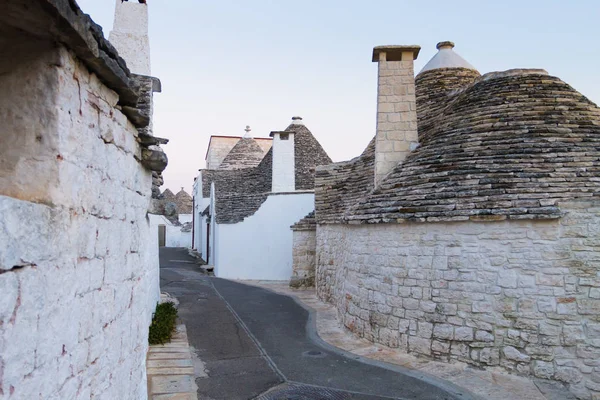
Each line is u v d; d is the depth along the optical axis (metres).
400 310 8.07
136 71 9.55
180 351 8.24
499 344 7.02
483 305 7.17
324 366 7.53
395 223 8.20
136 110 3.43
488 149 8.34
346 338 9.38
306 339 9.36
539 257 6.88
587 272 6.64
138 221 3.98
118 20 9.68
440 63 13.01
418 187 8.44
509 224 7.09
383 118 10.32
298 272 16.84
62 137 2.27
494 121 8.91
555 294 6.76
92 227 2.70
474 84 10.38
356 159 14.86
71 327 2.35
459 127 9.30
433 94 12.38
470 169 8.04
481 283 7.21
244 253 19.70
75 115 2.45
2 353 1.67
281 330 10.16
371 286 8.77
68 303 2.30
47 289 2.05
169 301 12.09
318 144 22.83
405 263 8.05
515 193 7.25
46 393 2.04
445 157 8.67
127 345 3.56
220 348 8.64
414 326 7.84
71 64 2.38
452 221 7.48
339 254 11.88
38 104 2.22
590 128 8.44
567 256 6.75
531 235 6.95
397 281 8.15
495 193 7.36
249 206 20.14
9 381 1.72
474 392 6.34
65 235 2.27
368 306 8.85
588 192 6.93
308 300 14.17
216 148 34.94
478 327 7.18
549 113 8.80
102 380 2.89
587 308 6.61
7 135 2.22
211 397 6.23
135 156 3.85
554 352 6.68
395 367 7.36
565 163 7.61
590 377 6.48
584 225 6.70
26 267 1.86
